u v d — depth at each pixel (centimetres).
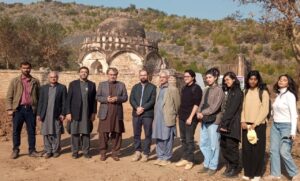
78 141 1017
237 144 847
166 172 896
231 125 828
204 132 895
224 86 869
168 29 7406
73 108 1001
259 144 810
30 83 1018
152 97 982
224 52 6128
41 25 4453
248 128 808
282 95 808
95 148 1156
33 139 1030
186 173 892
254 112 808
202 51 6306
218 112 871
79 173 882
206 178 852
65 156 1044
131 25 2888
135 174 875
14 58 4038
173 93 952
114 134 1005
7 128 1386
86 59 2767
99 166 942
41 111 1018
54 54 4241
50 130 1013
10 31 4012
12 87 1008
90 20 8350
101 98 985
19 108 1007
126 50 2659
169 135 953
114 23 2867
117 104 992
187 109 926
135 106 987
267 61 5528
